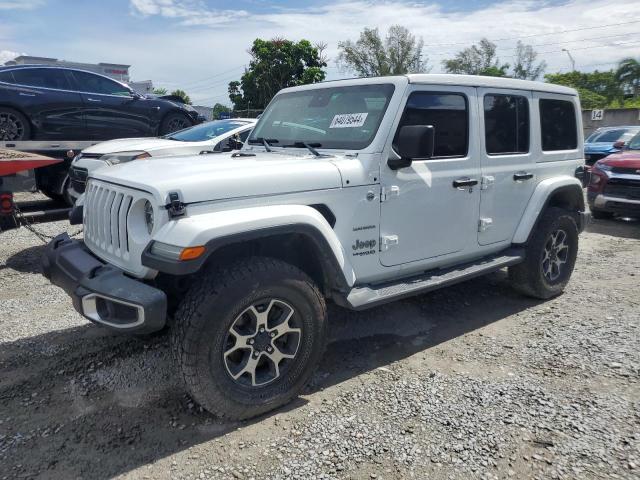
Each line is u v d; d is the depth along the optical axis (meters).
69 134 9.17
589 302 4.81
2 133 8.48
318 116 3.92
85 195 3.60
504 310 4.66
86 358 3.70
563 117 4.98
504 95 4.33
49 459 2.64
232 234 2.66
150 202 2.75
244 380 2.91
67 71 9.21
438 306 4.75
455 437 2.78
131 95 9.93
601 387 3.26
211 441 2.78
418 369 3.56
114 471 2.56
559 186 4.73
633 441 2.72
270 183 2.96
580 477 2.47
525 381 3.36
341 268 3.16
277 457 2.65
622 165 8.27
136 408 3.09
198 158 3.55
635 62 40.97
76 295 2.86
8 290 5.12
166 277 3.10
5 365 3.60
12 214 5.70
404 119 3.55
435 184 3.77
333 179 3.21
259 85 33.66
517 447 2.69
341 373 3.53
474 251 4.23
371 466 2.57
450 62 43.91
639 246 7.15
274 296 2.86
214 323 2.67
